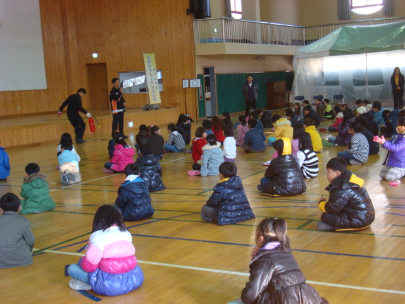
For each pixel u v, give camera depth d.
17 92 18.95
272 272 2.66
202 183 7.55
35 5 19.64
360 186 4.71
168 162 9.67
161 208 6.12
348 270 3.79
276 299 2.61
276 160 6.36
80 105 13.14
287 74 24.73
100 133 15.48
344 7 24.11
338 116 13.35
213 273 3.89
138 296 3.52
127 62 20.14
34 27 19.62
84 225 5.55
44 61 20.08
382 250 4.20
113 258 3.51
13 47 18.83
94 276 3.54
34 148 12.76
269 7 24.69
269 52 20.78
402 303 3.20
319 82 19.66
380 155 9.12
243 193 5.36
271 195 6.39
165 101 19.56
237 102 21.14
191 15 18.50
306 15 25.25
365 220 4.68
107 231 3.55
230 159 9.25
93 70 21.23
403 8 23.06
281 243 2.76
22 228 4.32
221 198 5.27
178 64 19.03
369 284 3.51
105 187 7.64
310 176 7.38
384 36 16.42
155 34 19.33
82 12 20.67
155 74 17.44
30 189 6.19
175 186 7.42
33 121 15.45
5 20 18.52
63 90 20.88
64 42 20.86
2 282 3.94
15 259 4.25
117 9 19.97
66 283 3.86
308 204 5.89
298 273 2.68
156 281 3.78
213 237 4.82
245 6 22.16
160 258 4.29
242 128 11.52
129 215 5.46
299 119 11.84
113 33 20.22
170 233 5.02
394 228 4.80
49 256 4.54
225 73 20.33
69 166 7.87
